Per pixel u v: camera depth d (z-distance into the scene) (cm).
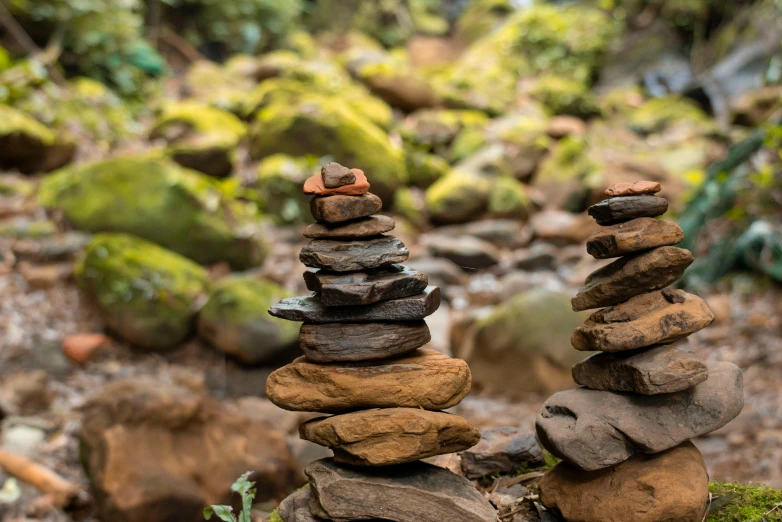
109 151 710
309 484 203
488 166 780
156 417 366
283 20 1168
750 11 1081
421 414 186
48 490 366
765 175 644
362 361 194
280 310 194
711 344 561
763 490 235
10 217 580
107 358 496
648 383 190
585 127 957
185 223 579
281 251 639
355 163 717
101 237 536
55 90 730
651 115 955
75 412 440
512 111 950
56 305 518
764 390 494
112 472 344
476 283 655
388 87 892
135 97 854
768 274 621
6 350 477
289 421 445
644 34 1142
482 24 1314
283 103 817
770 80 968
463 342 551
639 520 195
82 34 803
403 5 1367
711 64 1101
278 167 695
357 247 190
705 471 204
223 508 221
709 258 648
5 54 720
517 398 509
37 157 647
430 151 831
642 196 197
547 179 800
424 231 734
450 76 1043
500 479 255
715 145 891
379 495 189
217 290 514
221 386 489
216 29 1109
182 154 682
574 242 722
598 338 196
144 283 509
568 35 1135
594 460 196
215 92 916
